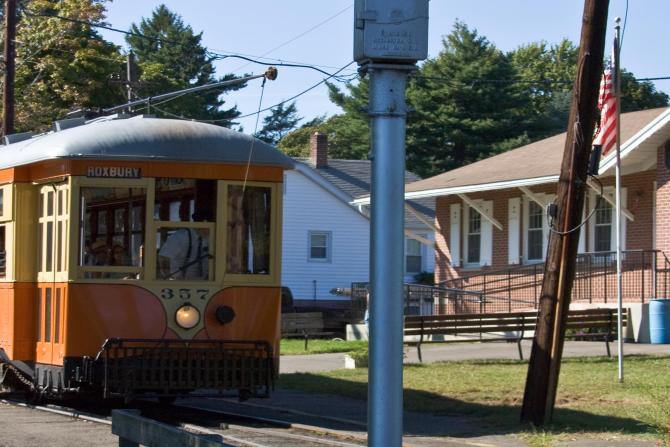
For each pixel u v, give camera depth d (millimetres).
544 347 12758
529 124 64562
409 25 5844
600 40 12547
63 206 13352
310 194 49500
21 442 11602
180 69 73625
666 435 11625
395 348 5672
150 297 13094
